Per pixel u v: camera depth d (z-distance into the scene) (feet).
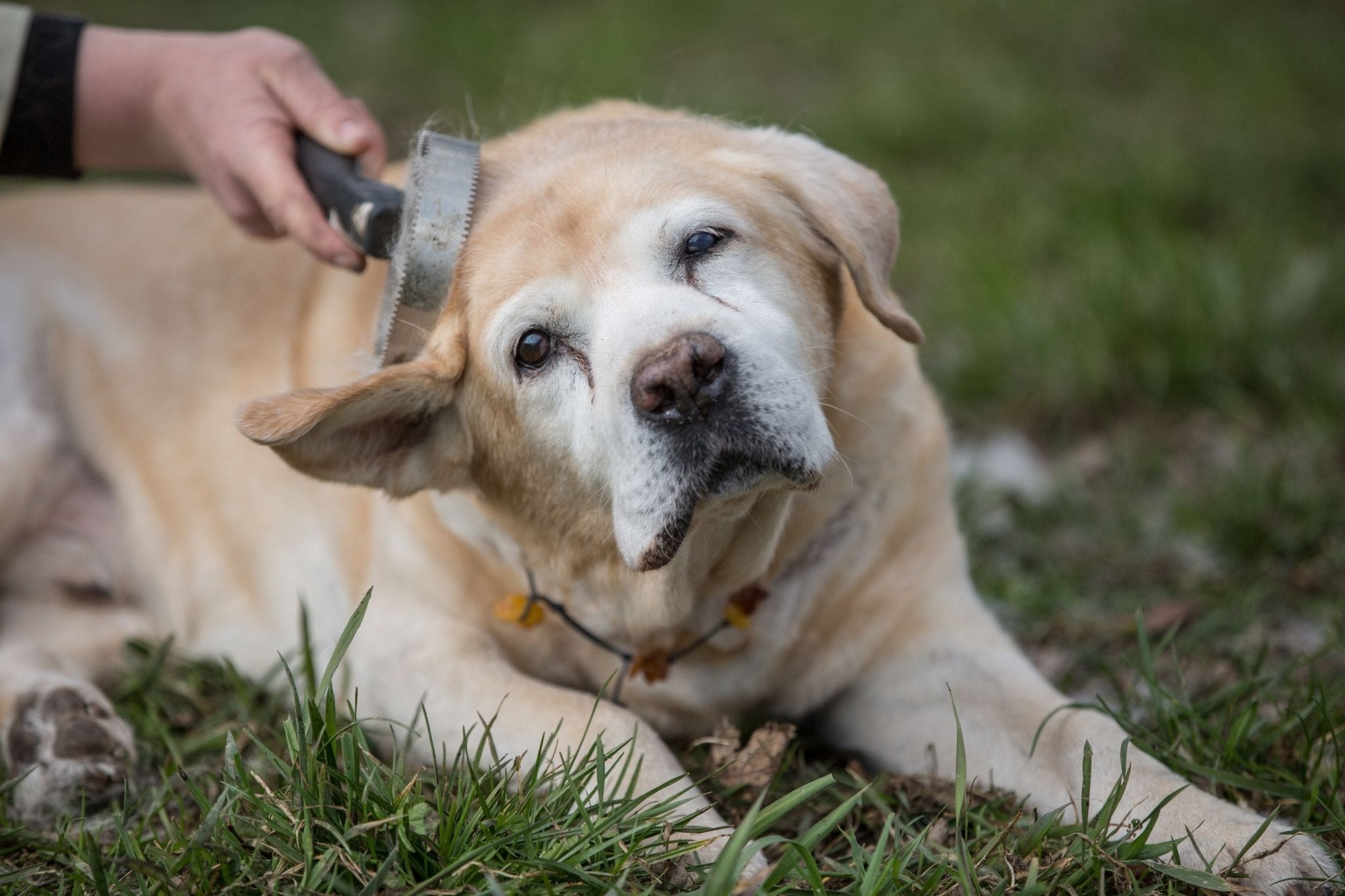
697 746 9.35
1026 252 17.65
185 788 9.07
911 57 26.07
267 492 11.42
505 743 8.60
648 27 27.12
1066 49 26.40
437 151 8.37
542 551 8.95
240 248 12.23
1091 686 10.12
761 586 9.09
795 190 8.68
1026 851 7.36
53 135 10.64
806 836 6.77
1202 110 23.07
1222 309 15.03
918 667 9.37
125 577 12.15
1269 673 9.95
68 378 12.23
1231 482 12.42
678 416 7.47
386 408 8.19
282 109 9.61
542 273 8.05
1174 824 7.59
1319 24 26.89
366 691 9.75
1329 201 18.97
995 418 14.93
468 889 6.79
